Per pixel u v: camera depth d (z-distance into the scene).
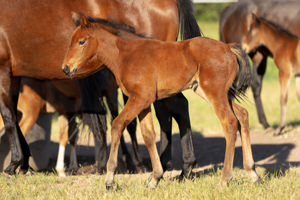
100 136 11.20
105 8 9.50
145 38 8.23
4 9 9.47
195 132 16.20
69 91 11.95
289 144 13.92
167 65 7.93
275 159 12.24
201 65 7.93
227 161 7.94
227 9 18.69
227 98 8.06
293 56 15.32
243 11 17.67
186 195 7.70
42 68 9.68
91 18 8.42
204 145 14.65
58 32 9.36
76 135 11.92
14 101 10.02
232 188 7.78
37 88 11.65
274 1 17.94
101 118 11.21
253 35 16.42
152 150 8.33
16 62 9.69
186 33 10.20
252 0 18.02
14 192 8.40
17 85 10.14
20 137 9.90
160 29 9.69
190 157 9.77
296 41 15.33
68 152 14.38
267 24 16.08
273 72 30.95
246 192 7.53
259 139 15.08
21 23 9.42
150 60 7.92
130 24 9.59
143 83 7.86
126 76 7.96
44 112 12.41
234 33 17.81
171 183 8.62
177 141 13.64
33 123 11.68
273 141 14.63
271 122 18.34
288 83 15.54
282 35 15.72
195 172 10.24
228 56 8.02
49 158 13.27
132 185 8.56
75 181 9.45
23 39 9.47
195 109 21.97
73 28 9.34
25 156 10.00
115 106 11.59
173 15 9.77
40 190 8.67
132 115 7.86
